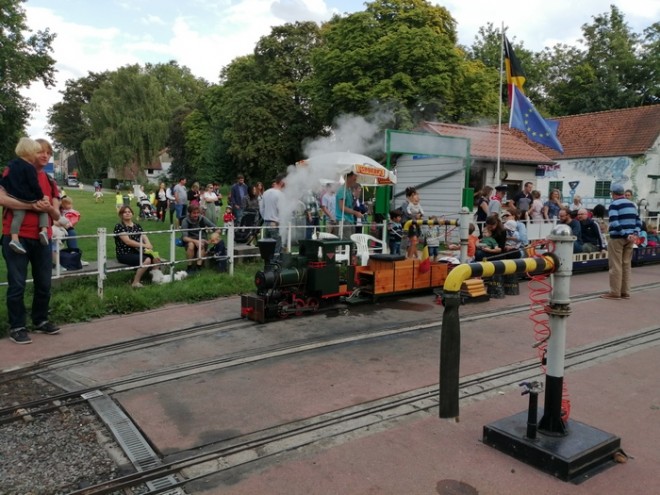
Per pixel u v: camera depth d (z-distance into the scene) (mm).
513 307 8312
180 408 4449
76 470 3549
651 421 4285
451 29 31312
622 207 8914
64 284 8133
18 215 6000
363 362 5605
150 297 7867
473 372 5348
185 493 3240
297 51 41188
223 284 8781
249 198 14016
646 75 38125
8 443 3916
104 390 4820
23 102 30078
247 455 3688
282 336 6512
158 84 61812
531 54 42406
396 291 8469
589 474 3438
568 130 29219
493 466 3531
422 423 4188
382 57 27047
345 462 3586
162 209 21594
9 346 5996
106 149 57281
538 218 13844
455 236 15547
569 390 4918
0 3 27844
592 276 11578
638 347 6332
